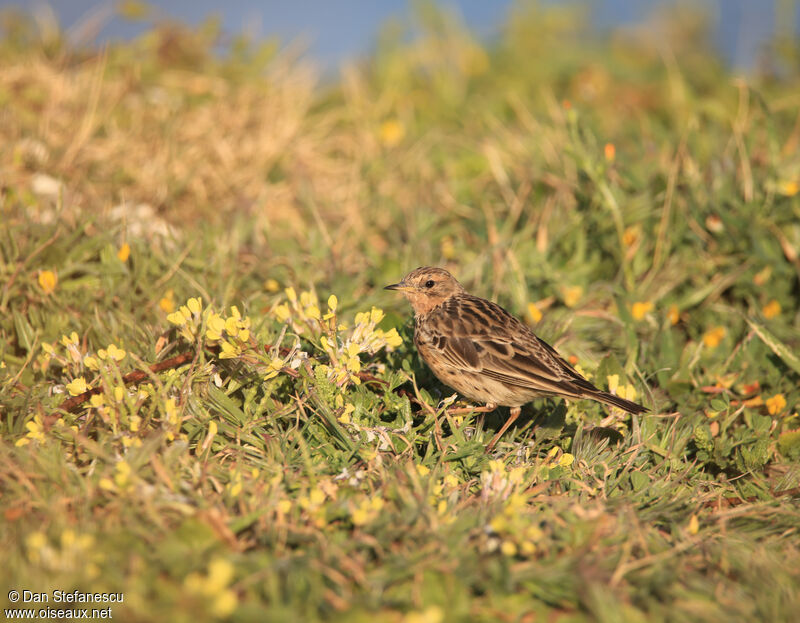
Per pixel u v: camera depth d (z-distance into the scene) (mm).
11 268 11641
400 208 15500
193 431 9031
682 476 9578
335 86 20578
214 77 18031
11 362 10648
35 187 14031
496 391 10547
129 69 17219
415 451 9344
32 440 8641
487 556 7500
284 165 16547
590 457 9734
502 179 15508
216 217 14547
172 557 7098
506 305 12664
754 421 10594
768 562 7910
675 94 18656
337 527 7930
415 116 19359
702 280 13141
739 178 14008
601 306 13133
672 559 7844
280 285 12914
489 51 22531
